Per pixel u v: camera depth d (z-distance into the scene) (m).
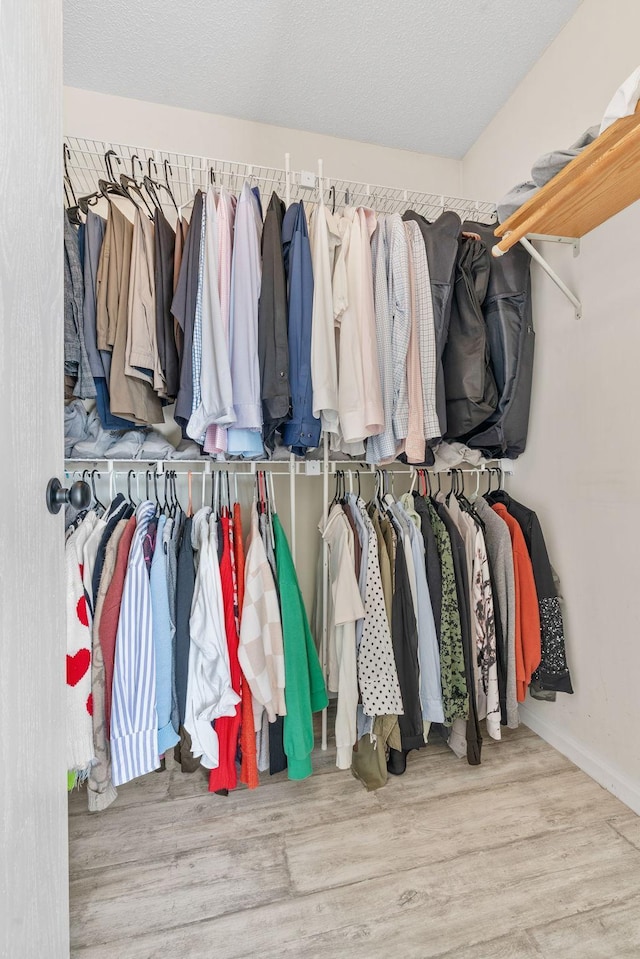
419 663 1.52
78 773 1.22
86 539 1.31
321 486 2.12
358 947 0.97
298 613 1.43
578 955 0.95
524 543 1.63
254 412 1.31
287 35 1.59
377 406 1.41
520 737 1.74
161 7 1.48
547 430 1.70
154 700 1.25
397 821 1.31
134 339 1.33
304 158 2.06
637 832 1.27
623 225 1.37
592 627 1.51
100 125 1.83
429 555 1.57
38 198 0.60
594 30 1.47
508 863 1.17
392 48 1.65
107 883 1.12
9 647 0.51
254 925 1.02
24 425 0.55
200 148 1.94
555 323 1.65
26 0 0.55
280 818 1.33
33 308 0.58
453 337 1.67
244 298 1.33
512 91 1.86
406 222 1.58
